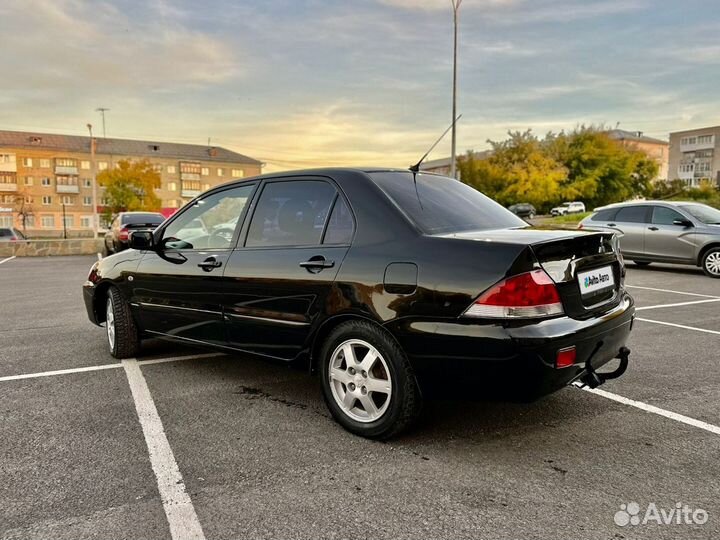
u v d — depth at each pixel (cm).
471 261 267
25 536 215
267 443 301
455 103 2373
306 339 325
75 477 263
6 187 7738
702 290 861
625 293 336
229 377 423
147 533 217
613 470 264
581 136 4716
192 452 290
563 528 217
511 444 295
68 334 581
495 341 255
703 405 351
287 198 354
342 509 233
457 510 231
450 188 369
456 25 2308
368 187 320
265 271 341
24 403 365
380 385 296
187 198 9175
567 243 275
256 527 220
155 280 425
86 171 8288
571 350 262
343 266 304
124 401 369
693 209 1074
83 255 1892
